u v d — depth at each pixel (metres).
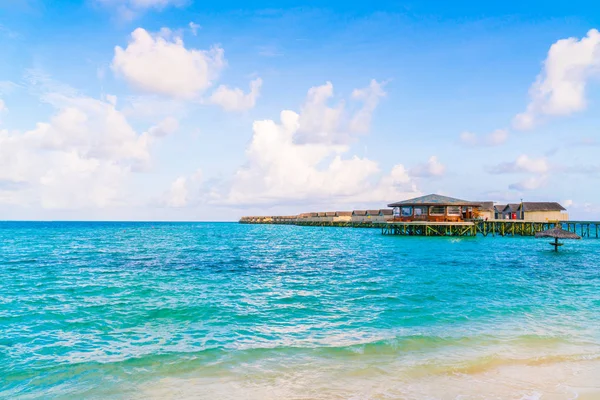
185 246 44.19
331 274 21.86
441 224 52.72
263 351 9.29
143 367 8.38
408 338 10.24
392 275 21.27
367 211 102.06
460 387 7.50
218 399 6.98
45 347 9.68
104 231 91.31
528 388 7.51
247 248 41.44
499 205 65.25
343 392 7.27
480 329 11.13
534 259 29.59
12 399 7.02
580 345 9.89
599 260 29.36
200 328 11.24
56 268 24.12
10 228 109.44
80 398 7.05
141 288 17.33
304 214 156.38
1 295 15.74
